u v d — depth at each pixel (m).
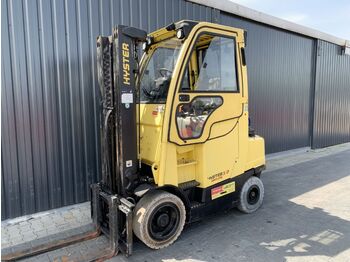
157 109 3.21
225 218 4.03
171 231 3.31
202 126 3.38
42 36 4.02
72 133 4.41
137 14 4.86
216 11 6.09
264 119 7.71
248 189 4.06
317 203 4.59
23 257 3.03
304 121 9.08
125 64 3.07
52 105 4.20
